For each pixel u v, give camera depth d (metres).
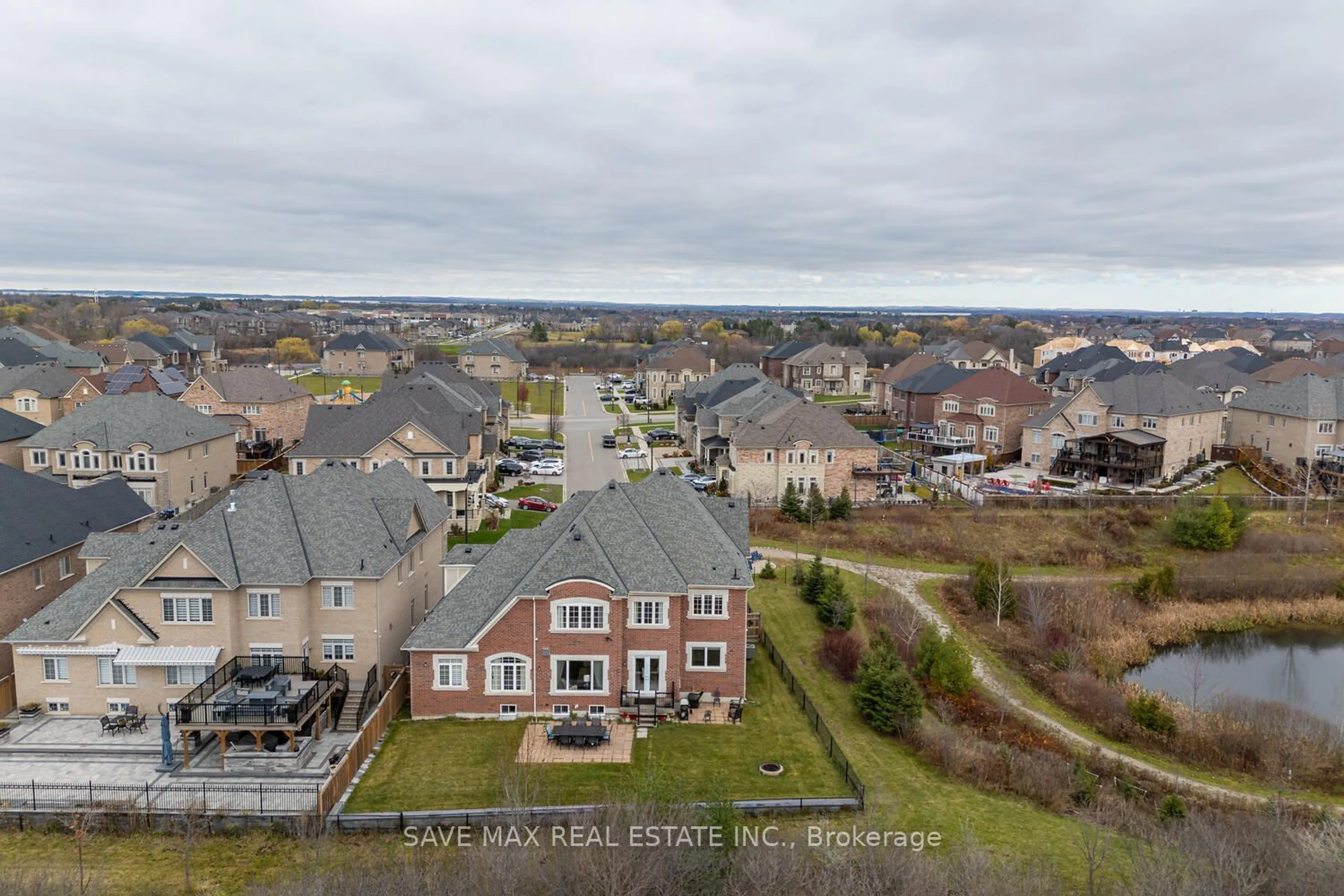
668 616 44.12
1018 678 55.16
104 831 33.38
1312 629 68.25
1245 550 79.25
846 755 41.34
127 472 78.88
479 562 46.97
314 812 34.00
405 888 27.58
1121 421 101.81
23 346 133.50
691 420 121.75
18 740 40.50
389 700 42.94
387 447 81.94
